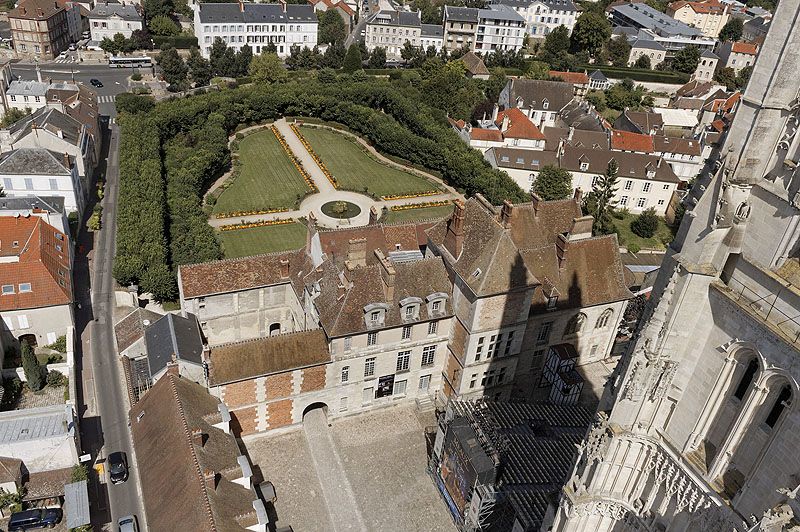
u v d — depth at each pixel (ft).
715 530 104.99
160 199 353.10
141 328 248.32
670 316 104.01
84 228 364.17
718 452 103.91
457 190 465.88
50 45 643.86
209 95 513.86
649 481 121.70
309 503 209.97
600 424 122.21
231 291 262.47
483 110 579.89
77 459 203.21
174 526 165.17
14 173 340.80
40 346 267.39
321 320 229.45
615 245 268.21
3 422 199.31
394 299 231.50
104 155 458.91
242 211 402.52
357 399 243.60
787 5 82.89
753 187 91.91
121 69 640.99
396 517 208.33
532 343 258.78
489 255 226.38
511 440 202.28
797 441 88.58
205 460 178.91
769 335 90.89
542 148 493.77
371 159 505.25
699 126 591.78
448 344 249.34
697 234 98.32
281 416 231.30
